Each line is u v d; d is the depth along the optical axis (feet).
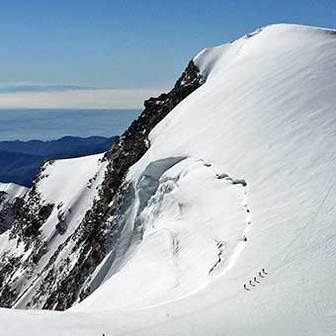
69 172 484.33
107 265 240.94
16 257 450.71
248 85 228.63
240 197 158.61
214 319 92.22
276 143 172.86
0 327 92.58
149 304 121.49
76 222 402.72
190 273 137.59
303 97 192.34
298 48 245.86
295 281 101.71
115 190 309.22
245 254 123.03
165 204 198.70
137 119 376.89
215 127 216.54
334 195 131.44
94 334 89.15
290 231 124.06
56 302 295.89
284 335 82.53
